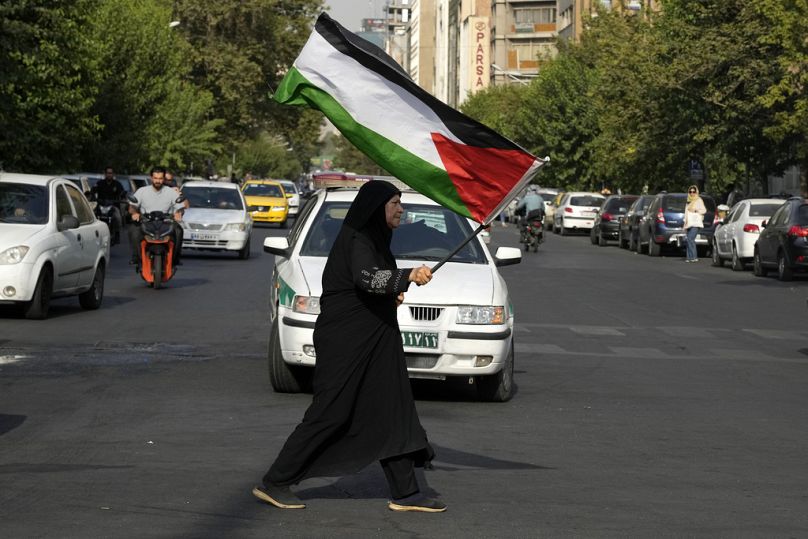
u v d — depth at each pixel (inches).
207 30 3565.5
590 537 301.0
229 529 300.2
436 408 510.3
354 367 315.3
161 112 2741.1
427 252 553.9
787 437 462.0
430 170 357.4
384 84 357.1
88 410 474.6
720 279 1422.2
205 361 625.6
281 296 527.5
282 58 3693.4
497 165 355.6
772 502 346.9
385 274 308.5
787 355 740.7
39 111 1525.6
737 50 2007.9
